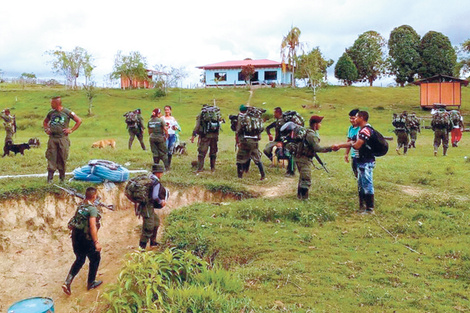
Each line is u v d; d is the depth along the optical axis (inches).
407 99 1983.3
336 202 351.6
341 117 1512.1
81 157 568.4
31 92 2162.9
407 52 2529.5
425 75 2539.4
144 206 277.9
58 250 325.1
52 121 374.0
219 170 480.4
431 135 1116.5
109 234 350.3
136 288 190.4
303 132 344.5
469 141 914.1
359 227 292.0
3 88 2534.5
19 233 331.3
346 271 218.2
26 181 387.2
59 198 366.3
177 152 618.2
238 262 243.3
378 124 1342.3
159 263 210.4
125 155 603.2
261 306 183.3
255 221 308.3
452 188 400.5
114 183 401.1
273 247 255.6
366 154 316.2
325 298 189.3
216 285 201.6
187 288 194.4
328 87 2308.1
